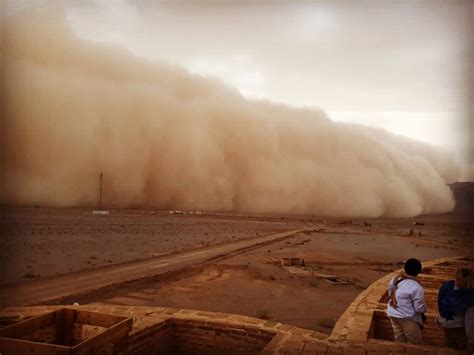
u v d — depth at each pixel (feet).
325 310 29.78
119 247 64.28
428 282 28.50
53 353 12.68
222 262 51.31
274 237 94.02
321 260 57.77
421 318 14.87
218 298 32.63
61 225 93.15
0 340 12.90
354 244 85.97
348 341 14.78
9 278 35.70
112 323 16.31
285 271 46.57
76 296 30.94
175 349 18.07
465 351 13.69
